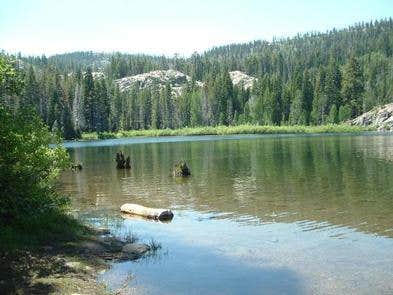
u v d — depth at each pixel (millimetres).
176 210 24516
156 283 13227
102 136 144875
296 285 12992
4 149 16516
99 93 153500
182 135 157750
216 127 162625
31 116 18516
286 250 16422
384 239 17750
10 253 14523
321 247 16766
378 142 80625
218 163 49469
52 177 19172
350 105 167625
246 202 26172
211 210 24203
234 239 18062
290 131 149875
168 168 46125
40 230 17156
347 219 21250
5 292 11883
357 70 173750
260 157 55469
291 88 177250
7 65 17312
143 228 20234
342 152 59500
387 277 13516
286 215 22422
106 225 20812
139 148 82875
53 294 11984
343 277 13570
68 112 133000
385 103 172250
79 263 14531
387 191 28625
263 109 172375
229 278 13602
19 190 16609
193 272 14148
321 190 29625
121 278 13625
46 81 145250
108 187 33719
